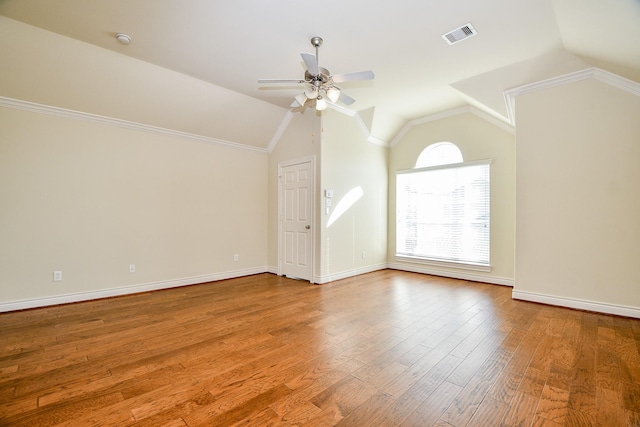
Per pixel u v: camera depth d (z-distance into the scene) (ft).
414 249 18.19
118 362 7.09
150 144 13.82
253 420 5.08
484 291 13.60
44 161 11.22
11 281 10.66
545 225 11.59
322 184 15.11
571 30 8.63
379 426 4.96
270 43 9.85
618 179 10.25
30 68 10.05
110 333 8.82
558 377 6.41
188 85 12.69
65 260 11.69
